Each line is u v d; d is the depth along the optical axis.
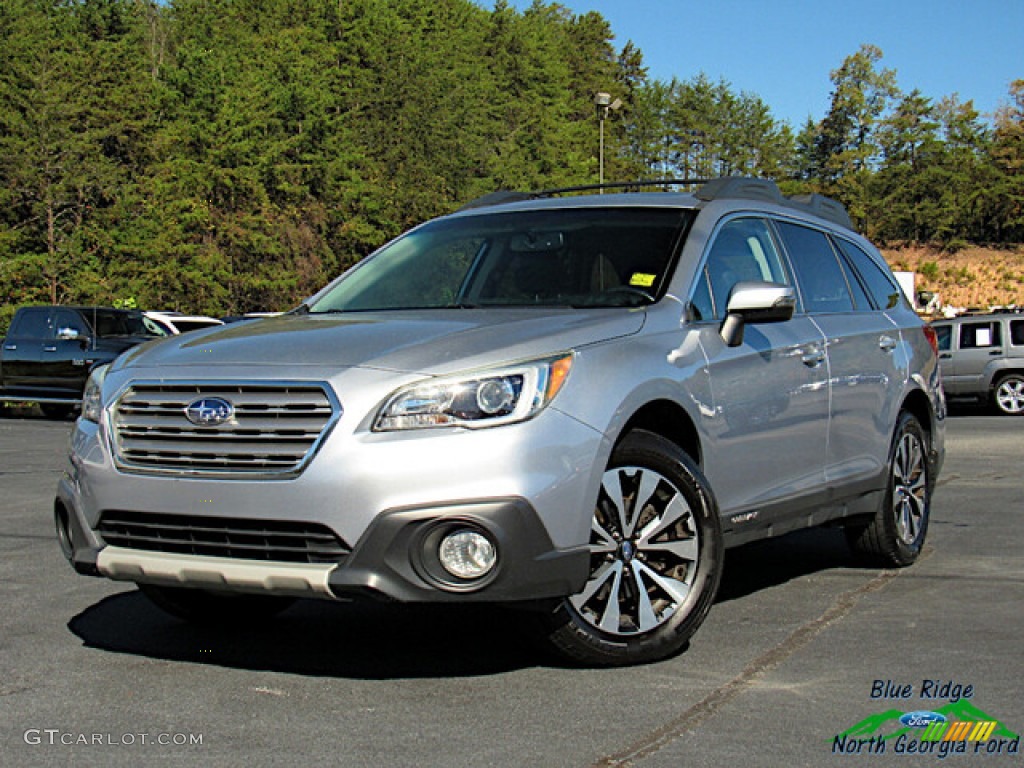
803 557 7.13
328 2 97.75
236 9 99.44
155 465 4.39
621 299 5.18
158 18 101.06
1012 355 21.95
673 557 4.79
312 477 4.11
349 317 5.09
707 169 135.00
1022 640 5.12
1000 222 105.25
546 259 5.52
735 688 4.41
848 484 6.14
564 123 108.62
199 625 5.43
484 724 4.01
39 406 24.92
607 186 6.21
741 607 5.79
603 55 149.12
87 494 4.55
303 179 66.44
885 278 7.22
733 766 3.61
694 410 4.91
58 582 6.46
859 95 109.56
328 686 4.48
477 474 4.11
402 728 3.98
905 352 6.86
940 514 8.76
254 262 55.88
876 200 105.56
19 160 53.25
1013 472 11.65
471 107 87.38
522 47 115.06
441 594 4.10
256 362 4.40
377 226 68.81
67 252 52.03
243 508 4.19
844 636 5.20
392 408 4.15
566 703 4.23
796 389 5.67
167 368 4.51
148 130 62.72
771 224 6.16
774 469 5.52
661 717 4.07
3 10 81.62
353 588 4.08
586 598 4.51
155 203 53.97
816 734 3.91
